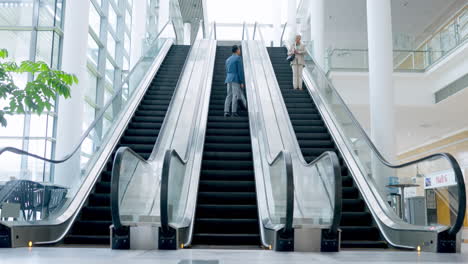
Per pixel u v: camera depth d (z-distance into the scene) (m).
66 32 9.20
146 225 5.18
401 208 7.30
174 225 5.25
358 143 8.28
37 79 6.33
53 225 5.91
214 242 6.49
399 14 19.09
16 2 10.28
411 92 14.54
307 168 7.14
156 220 6.02
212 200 7.54
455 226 5.29
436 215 6.05
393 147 9.98
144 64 12.38
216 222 6.84
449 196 5.70
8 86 6.15
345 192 7.66
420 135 19.69
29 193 5.90
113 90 15.02
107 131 8.79
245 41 16.78
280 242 5.25
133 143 9.15
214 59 14.57
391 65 10.30
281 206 6.04
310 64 13.27
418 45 14.77
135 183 6.29
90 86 12.98
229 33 28.73
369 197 7.23
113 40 15.02
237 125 10.42
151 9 20.48
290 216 5.07
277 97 11.36
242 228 6.84
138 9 16.36
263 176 7.65
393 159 9.93
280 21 22.86
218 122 10.60
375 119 10.13
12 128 9.69
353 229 6.66
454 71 13.38
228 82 10.87
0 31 10.16
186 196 7.16
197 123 9.93
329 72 14.84
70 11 9.23
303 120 10.38
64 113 8.92
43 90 6.24
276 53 15.70
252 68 13.51
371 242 6.35
